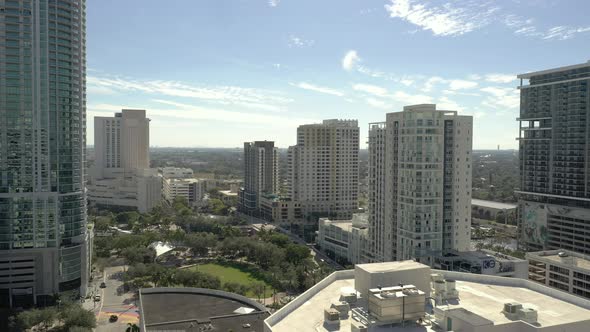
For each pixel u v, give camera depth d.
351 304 81.06
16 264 192.12
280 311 76.56
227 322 106.44
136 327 147.62
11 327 162.88
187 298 123.56
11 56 191.50
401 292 74.06
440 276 90.38
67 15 199.50
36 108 194.00
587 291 167.25
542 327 69.31
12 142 192.00
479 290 91.56
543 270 185.25
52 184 196.62
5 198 191.50
